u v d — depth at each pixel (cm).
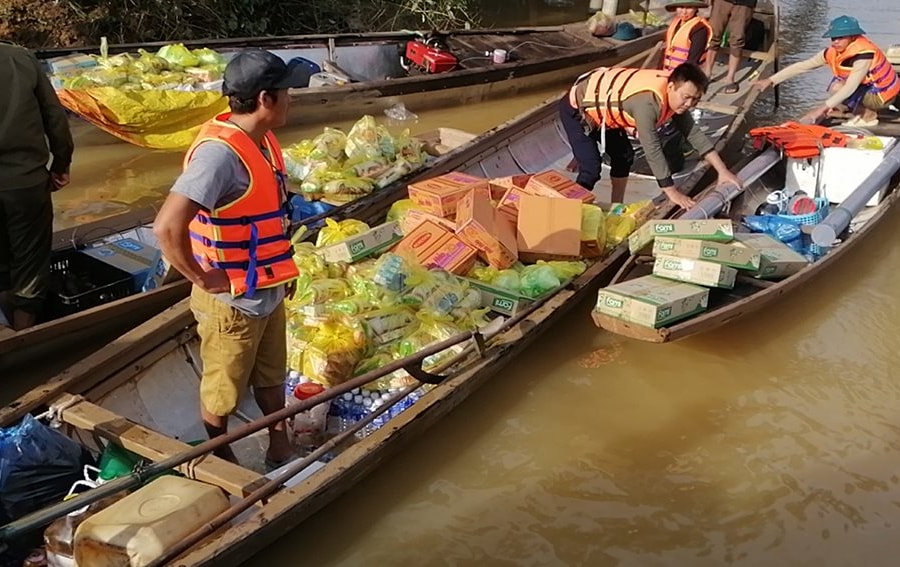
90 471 345
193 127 677
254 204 305
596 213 528
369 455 352
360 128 613
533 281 481
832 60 744
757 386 471
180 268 291
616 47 995
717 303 483
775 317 531
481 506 385
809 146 630
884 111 777
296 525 329
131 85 662
